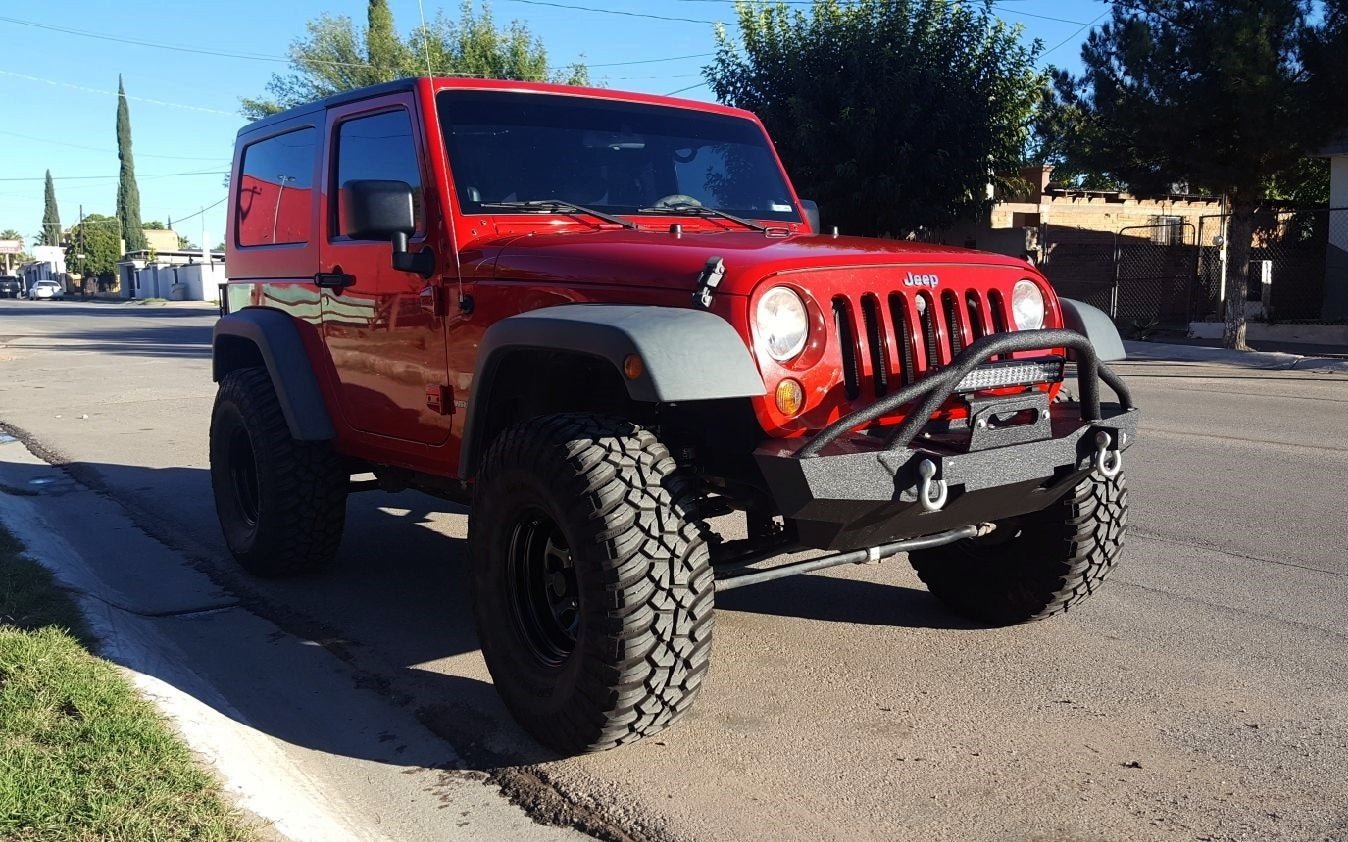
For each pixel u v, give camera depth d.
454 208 4.09
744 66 19.97
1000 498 3.50
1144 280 23.80
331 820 2.98
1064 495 4.12
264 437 5.09
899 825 2.98
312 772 3.37
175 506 7.02
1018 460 3.38
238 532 5.52
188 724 3.38
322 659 4.36
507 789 3.26
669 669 3.20
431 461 4.34
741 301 3.22
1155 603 4.82
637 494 3.18
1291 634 4.41
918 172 19.11
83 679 3.61
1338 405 11.07
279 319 5.22
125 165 86.00
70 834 2.65
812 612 4.80
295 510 5.09
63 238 120.88
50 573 4.99
